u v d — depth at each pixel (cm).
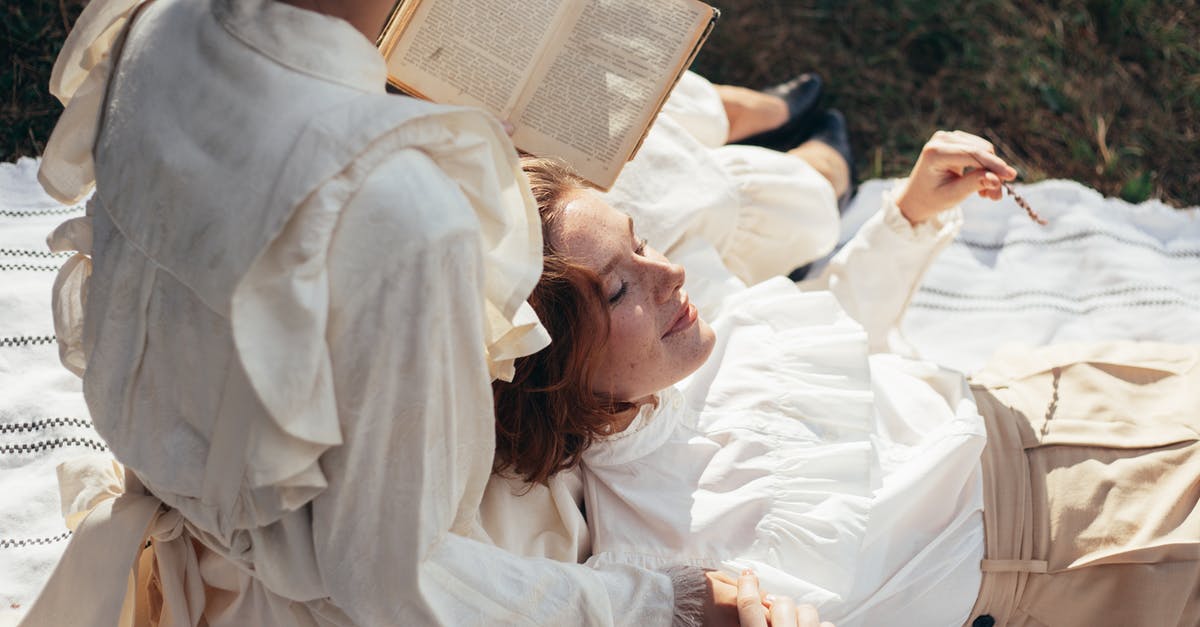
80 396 200
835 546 156
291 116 105
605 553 158
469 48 168
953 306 248
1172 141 288
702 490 163
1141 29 301
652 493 163
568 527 158
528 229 119
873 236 210
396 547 117
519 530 155
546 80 168
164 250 110
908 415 181
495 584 130
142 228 112
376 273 104
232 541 126
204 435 119
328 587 121
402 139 105
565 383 150
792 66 296
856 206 265
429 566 124
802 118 261
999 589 172
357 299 105
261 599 142
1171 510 167
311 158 102
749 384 173
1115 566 167
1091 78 296
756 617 143
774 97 262
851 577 156
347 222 103
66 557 140
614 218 155
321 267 103
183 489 123
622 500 164
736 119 259
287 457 111
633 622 143
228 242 104
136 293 118
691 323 159
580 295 147
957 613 172
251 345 104
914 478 168
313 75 108
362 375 108
